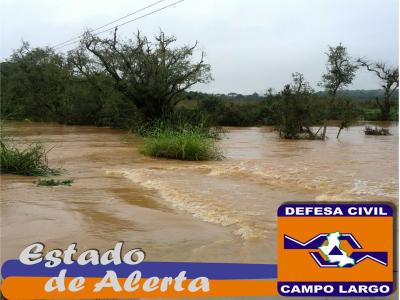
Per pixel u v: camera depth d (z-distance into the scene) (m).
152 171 11.99
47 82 45.53
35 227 6.46
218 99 45.44
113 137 26.48
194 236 6.13
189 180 10.50
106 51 32.34
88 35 32.53
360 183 9.77
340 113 29.08
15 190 9.16
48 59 46.66
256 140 26.33
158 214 7.25
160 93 31.73
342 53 28.75
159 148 15.66
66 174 11.58
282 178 10.50
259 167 12.53
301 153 17.48
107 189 9.41
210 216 7.12
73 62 37.44
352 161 14.10
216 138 27.05
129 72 31.81
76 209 7.55
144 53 31.88
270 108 31.98
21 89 45.81
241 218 6.97
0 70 48.75
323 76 29.16
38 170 11.71
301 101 28.52
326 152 17.91
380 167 12.45
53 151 17.25
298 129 28.55
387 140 26.45
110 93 36.12
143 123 30.69
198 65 32.19
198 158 14.94
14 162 11.38
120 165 13.38
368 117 54.62
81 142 22.48
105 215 7.17
